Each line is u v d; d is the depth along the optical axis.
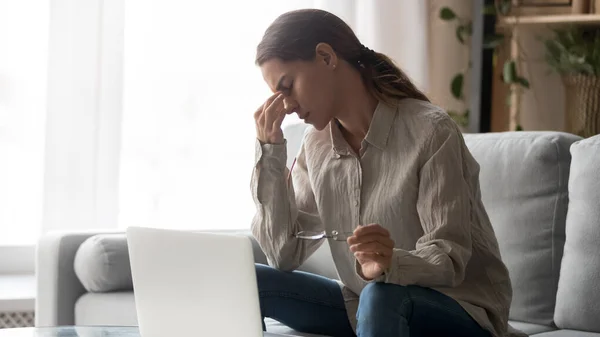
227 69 3.53
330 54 1.89
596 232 2.17
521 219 2.36
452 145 1.79
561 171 2.32
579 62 3.56
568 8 3.75
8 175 3.35
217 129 3.53
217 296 1.42
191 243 1.45
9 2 3.32
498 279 1.84
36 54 3.36
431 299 1.68
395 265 1.62
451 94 3.98
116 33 3.30
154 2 3.43
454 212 1.74
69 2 3.25
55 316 2.55
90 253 2.47
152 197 3.45
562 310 2.23
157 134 3.45
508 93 3.95
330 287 2.08
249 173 3.57
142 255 1.52
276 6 3.59
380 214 1.87
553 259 2.31
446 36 4.03
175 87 3.47
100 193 3.30
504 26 3.88
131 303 2.33
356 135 1.96
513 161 2.39
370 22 3.74
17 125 3.34
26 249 3.41
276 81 1.92
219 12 3.51
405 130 1.87
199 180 3.51
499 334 1.81
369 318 1.60
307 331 2.11
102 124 3.30
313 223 2.06
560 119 4.02
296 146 2.89
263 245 2.04
